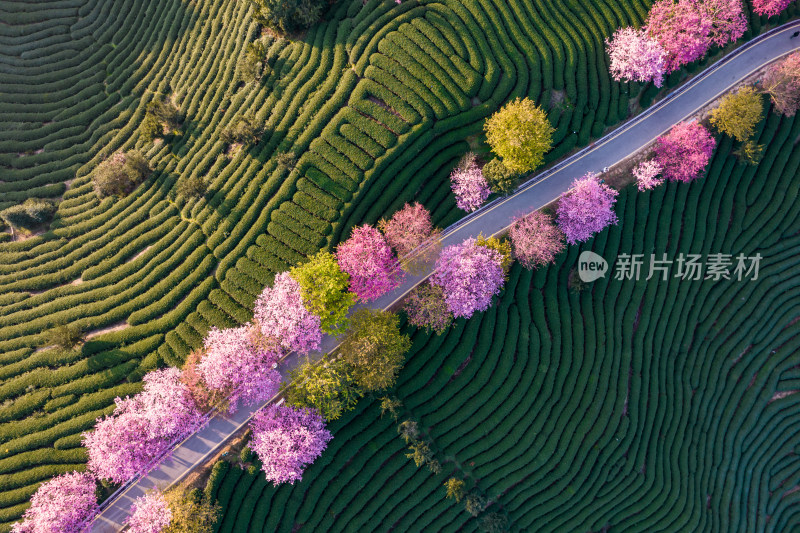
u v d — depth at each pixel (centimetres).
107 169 5406
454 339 5103
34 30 6209
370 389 4522
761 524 6438
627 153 5403
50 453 4578
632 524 5741
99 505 4525
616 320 5656
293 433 4369
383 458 4906
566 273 5531
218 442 4669
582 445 5381
